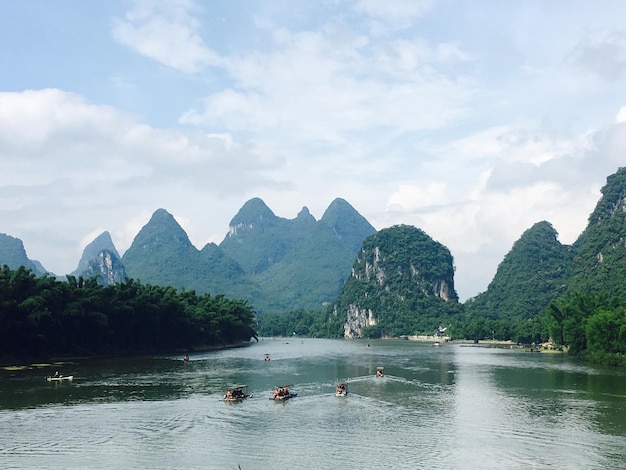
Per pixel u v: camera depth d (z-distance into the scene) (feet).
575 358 501.15
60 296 438.40
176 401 240.32
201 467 148.56
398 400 246.88
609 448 166.71
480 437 179.42
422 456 158.61
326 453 161.27
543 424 197.88
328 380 318.86
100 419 202.90
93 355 464.24
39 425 193.16
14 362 387.34
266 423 198.90
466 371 374.22
